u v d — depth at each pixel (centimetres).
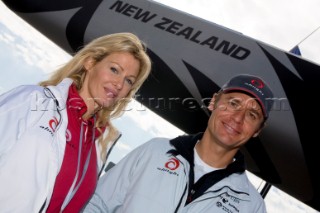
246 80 215
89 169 215
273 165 418
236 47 450
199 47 458
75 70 218
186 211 199
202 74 439
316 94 393
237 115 207
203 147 215
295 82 407
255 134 222
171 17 498
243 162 215
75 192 199
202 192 202
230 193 208
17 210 168
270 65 425
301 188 418
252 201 212
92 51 218
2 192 168
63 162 190
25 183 170
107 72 214
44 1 543
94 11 521
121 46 215
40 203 174
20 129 176
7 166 170
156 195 204
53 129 187
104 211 220
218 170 206
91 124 219
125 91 225
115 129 240
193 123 454
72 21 520
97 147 229
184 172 210
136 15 507
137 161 223
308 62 424
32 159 174
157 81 460
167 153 219
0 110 175
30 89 190
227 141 204
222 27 479
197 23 485
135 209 202
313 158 386
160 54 465
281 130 395
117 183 222
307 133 385
